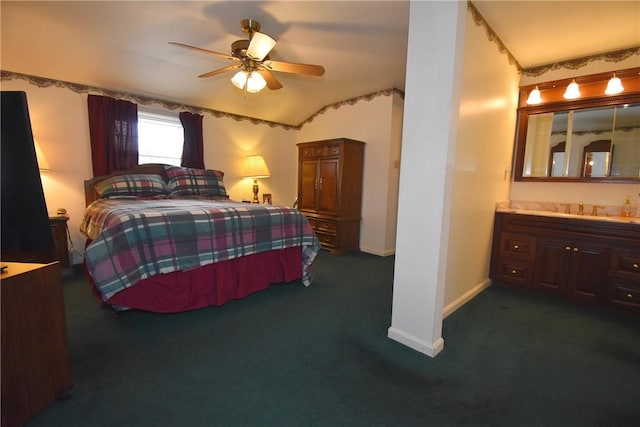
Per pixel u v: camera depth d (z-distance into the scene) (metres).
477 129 2.36
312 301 2.55
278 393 1.42
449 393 1.45
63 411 1.28
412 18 1.71
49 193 3.19
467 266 2.54
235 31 2.68
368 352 1.79
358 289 2.86
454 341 1.93
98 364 1.61
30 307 1.20
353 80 3.80
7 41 2.61
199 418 1.27
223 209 2.42
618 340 1.96
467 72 2.10
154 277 2.10
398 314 1.90
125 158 3.57
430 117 1.67
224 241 2.33
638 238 2.25
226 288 2.41
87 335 1.91
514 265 2.85
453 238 2.25
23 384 1.17
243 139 4.77
